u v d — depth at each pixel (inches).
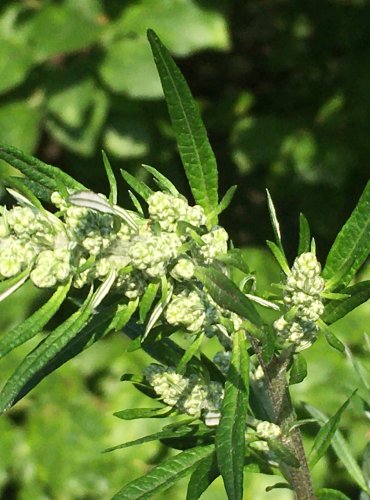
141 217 84.5
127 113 232.7
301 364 86.7
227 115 266.2
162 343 94.3
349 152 249.0
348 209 256.8
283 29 271.7
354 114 249.8
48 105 219.9
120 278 80.5
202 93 296.7
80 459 206.2
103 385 215.2
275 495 192.4
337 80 260.2
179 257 80.8
